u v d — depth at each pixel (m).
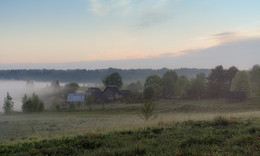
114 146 7.40
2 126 22.95
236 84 59.62
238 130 8.70
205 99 67.81
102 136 8.83
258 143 6.70
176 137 8.23
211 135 7.96
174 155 6.06
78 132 11.58
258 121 10.70
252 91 67.12
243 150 6.18
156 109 48.78
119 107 57.12
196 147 6.74
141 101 73.06
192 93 71.81
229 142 7.16
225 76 69.62
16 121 29.25
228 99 59.31
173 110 46.62
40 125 23.17
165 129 9.62
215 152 6.16
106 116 37.50
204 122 10.74
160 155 6.12
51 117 37.75
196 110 45.16
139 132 9.33
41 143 8.27
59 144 8.01
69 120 29.19
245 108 44.19
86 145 7.64
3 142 9.66
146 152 6.41
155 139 7.94
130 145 7.25
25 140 9.55
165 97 81.94
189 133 8.67
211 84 70.12
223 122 10.43
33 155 6.71
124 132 9.53
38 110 56.91
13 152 7.31
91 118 32.56
